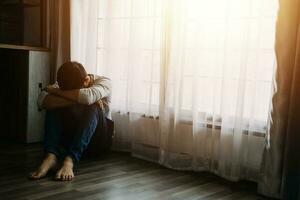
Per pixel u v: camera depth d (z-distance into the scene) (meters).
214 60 2.31
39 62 2.99
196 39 2.34
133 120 2.72
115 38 2.80
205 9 2.30
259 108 2.16
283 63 1.93
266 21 2.09
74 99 2.29
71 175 2.14
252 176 2.23
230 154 2.23
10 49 2.93
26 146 2.89
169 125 2.50
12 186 1.98
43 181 2.08
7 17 3.23
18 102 2.99
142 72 2.68
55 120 2.29
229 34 2.20
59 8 3.07
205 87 2.36
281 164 1.97
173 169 2.47
